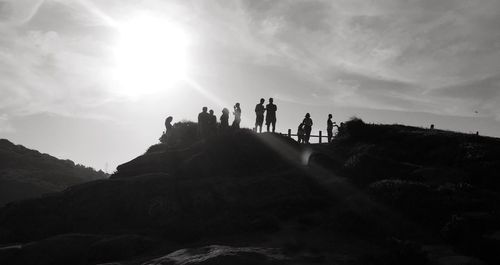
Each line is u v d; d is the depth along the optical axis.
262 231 19.19
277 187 23.62
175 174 26.81
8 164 75.31
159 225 21.97
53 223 23.17
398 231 17.70
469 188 20.70
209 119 31.62
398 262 14.38
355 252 15.83
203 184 24.66
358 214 18.88
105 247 19.16
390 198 19.78
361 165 24.53
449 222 17.14
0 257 19.25
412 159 27.23
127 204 23.75
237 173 26.94
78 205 24.17
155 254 18.30
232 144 28.89
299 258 14.97
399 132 30.84
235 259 14.60
